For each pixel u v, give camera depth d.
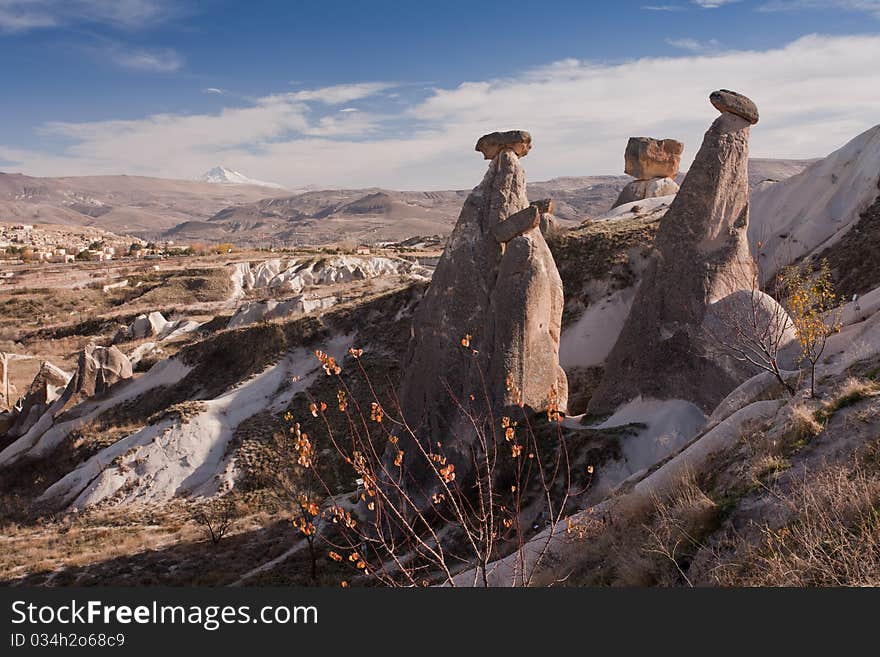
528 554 11.13
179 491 31.89
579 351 34.97
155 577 22.22
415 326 24.89
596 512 11.76
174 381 42.84
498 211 24.28
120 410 41.81
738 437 10.78
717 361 21.17
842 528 6.86
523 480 20.12
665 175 50.56
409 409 23.92
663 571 8.18
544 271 23.12
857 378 10.54
